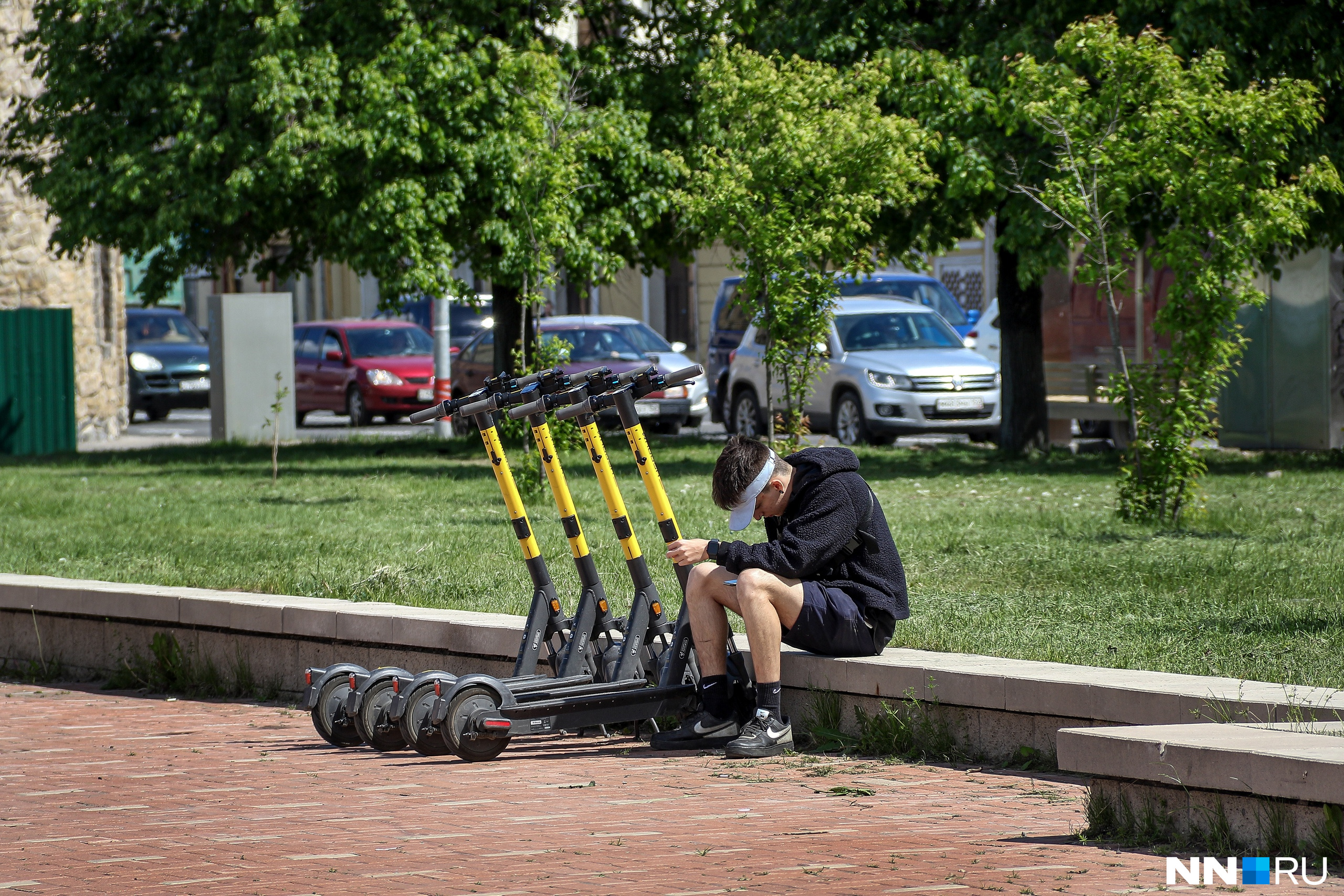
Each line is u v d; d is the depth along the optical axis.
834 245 20.20
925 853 6.59
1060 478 23.22
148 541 17.45
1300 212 17.48
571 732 9.77
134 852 6.97
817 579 9.11
